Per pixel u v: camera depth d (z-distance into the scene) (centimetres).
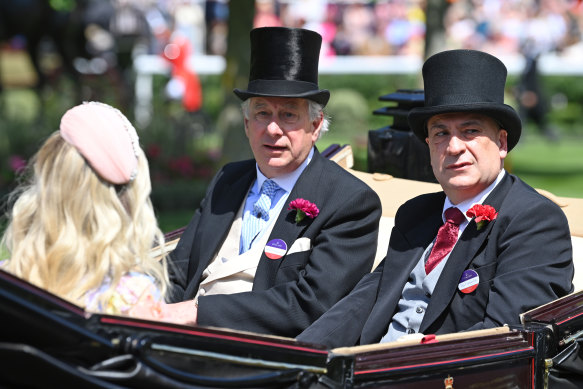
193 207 3441
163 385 876
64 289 958
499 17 5972
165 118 4100
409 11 6291
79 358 859
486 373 1080
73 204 970
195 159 3678
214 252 1386
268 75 1330
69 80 4947
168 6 6153
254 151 1362
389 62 5969
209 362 904
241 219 1399
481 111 1189
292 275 1299
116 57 5072
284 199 1370
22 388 838
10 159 3509
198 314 1232
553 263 1170
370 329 1242
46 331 826
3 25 4891
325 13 6275
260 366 934
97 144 977
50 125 3988
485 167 1212
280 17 6038
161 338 877
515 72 5697
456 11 6003
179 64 5097
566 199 1412
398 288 1263
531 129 6138
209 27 5966
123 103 4519
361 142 3428
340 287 1276
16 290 805
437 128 1227
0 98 4775
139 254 1006
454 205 1256
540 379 1123
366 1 6294
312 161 1376
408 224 1309
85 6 4978
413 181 1573
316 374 973
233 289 1325
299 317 1256
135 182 1012
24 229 990
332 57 6225
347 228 1309
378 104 5662
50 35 4953
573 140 5784
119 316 863
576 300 1150
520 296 1148
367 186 1348
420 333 1198
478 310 1188
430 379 1035
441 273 1216
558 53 6222
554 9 6069
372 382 1001
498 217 1206
